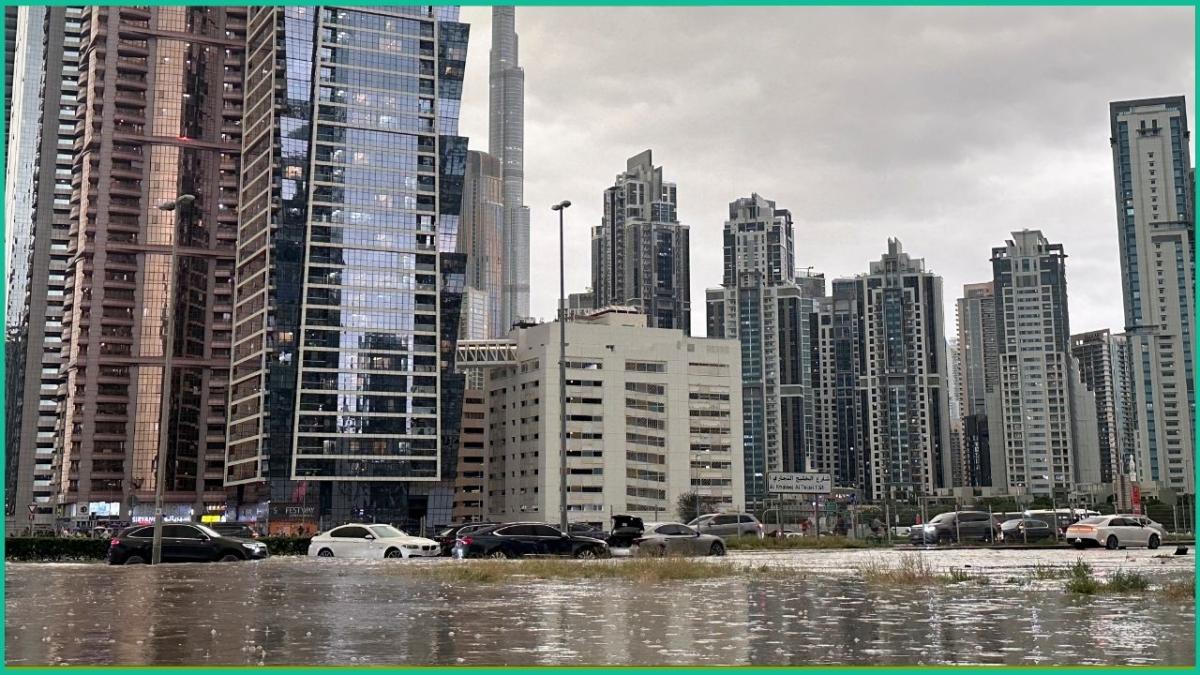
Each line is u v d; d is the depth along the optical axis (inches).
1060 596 755.4
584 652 484.7
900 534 3759.8
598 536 2866.6
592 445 7810.0
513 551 1727.4
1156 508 6195.9
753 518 2610.7
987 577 964.6
